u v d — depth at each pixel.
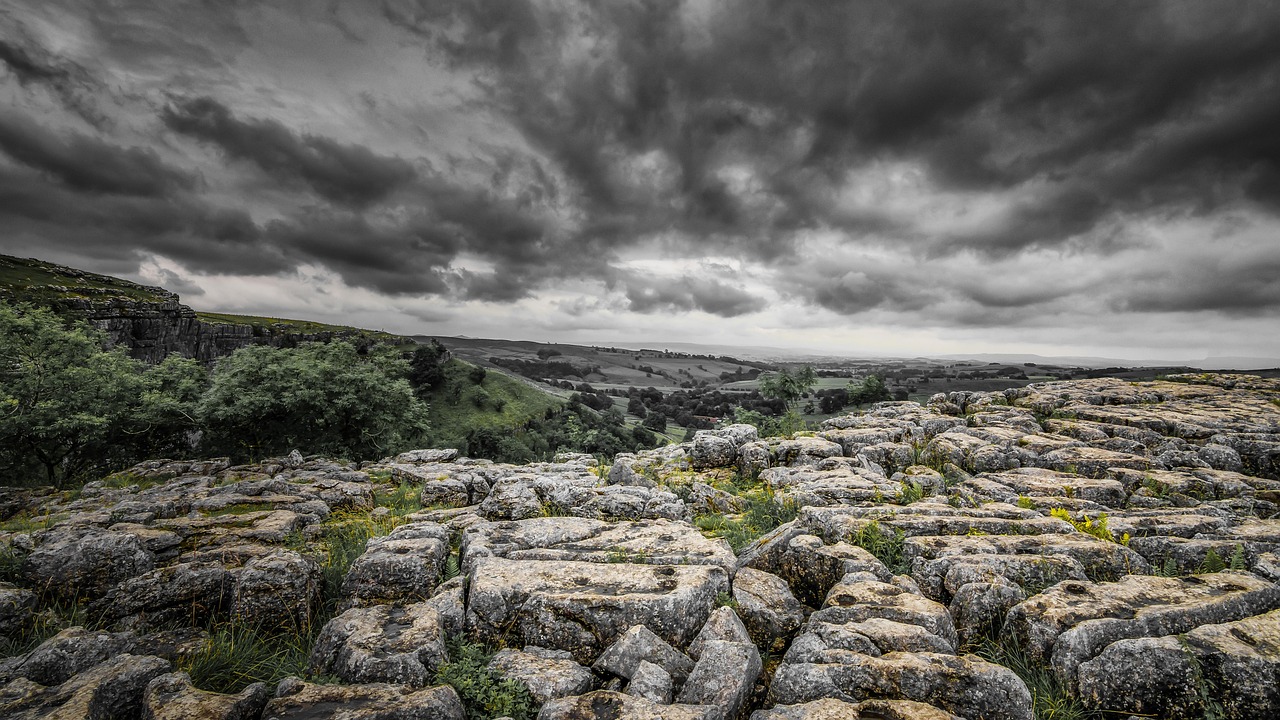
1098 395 24.64
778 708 5.12
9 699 5.30
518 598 7.39
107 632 7.06
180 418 35.25
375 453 42.75
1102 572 7.87
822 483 13.05
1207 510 10.66
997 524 9.40
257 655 7.16
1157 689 5.41
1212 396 24.69
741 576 8.40
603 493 12.98
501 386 151.50
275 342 132.00
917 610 6.64
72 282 143.75
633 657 6.16
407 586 8.58
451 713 5.14
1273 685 5.08
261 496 14.59
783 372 49.56
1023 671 6.15
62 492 19.34
